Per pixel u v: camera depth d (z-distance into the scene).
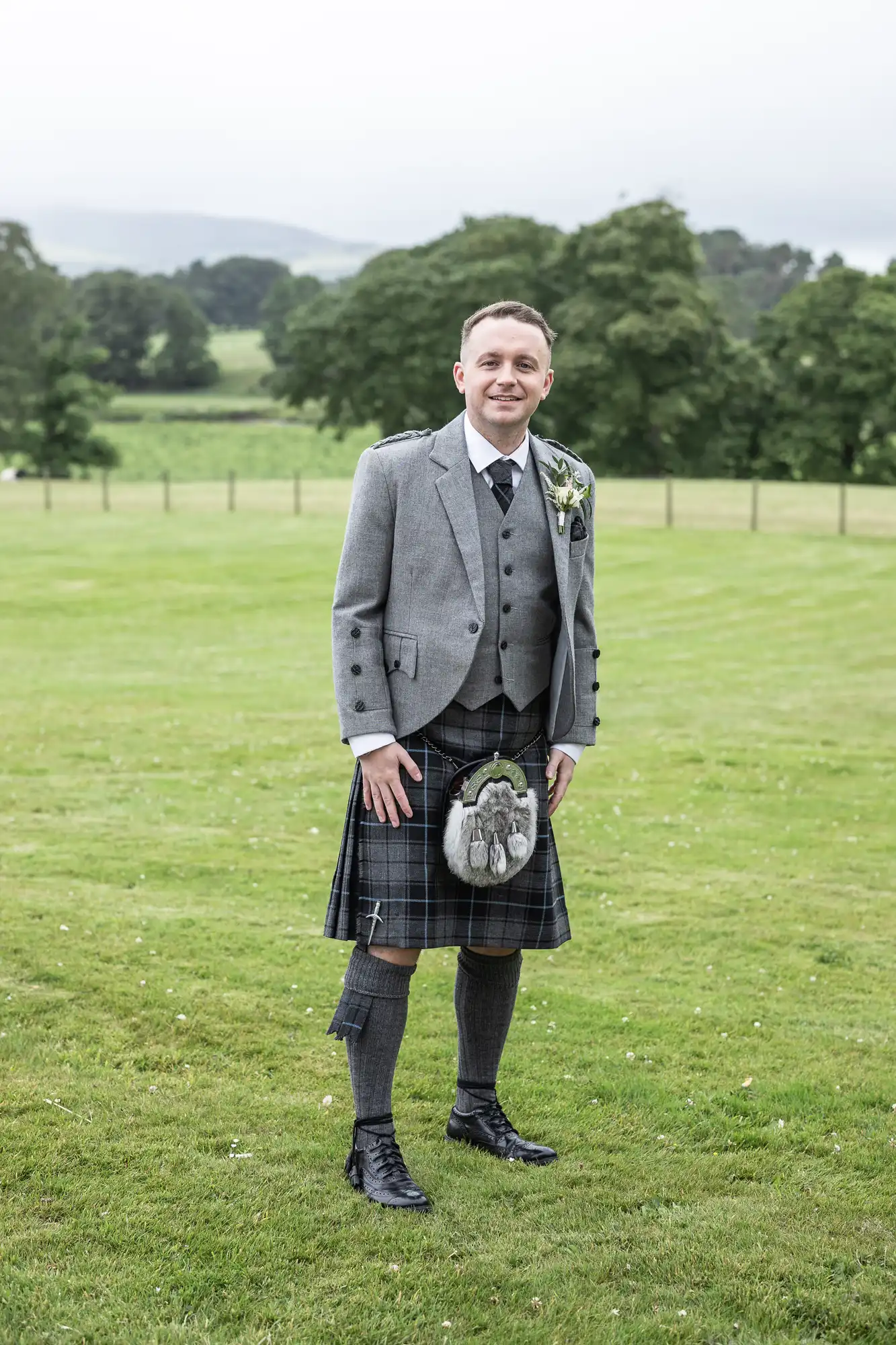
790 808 7.50
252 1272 2.53
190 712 10.40
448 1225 2.74
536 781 3.00
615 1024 4.06
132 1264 2.54
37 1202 2.76
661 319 50.34
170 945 4.67
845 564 22.19
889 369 52.41
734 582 20.20
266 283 197.50
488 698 2.91
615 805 7.47
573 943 4.97
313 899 5.43
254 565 22.12
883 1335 2.38
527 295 54.25
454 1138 3.20
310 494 36.50
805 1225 2.79
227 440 85.50
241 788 7.74
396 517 2.90
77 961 4.41
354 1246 2.64
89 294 124.19
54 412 62.06
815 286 55.19
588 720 3.07
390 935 2.86
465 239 59.28
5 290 61.62
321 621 16.75
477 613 2.86
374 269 56.72
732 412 55.66
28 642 14.77
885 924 5.31
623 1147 3.17
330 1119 3.24
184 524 28.53
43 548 24.20
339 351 55.84
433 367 53.72
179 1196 2.81
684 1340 2.36
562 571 2.92
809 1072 3.69
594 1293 2.49
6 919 4.89
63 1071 3.48
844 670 13.02
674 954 4.87
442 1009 4.15
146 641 14.98
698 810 7.40
